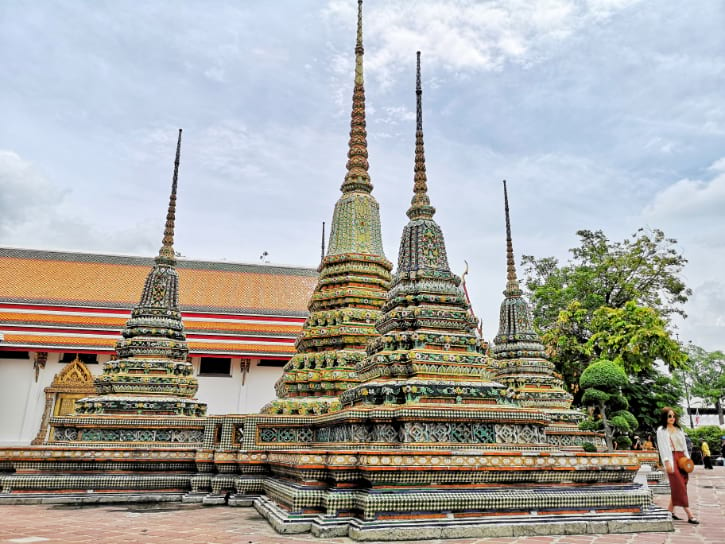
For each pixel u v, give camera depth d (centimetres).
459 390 1042
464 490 871
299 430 1330
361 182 1770
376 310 1574
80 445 1431
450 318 1155
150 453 1373
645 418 2859
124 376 1577
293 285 4428
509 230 2228
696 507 1304
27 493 1273
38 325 3522
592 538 833
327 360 1480
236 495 1228
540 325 3988
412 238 1253
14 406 3462
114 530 877
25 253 4119
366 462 842
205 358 3762
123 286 4062
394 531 789
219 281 4331
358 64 1889
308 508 868
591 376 1720
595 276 3878
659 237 3928
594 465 949
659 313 3753
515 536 834
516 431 1035
